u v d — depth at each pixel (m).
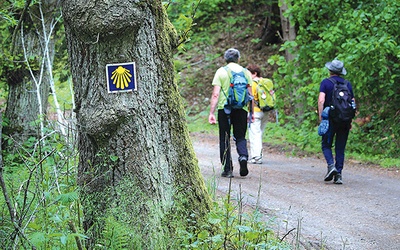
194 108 24.55
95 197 4.73
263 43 27.80
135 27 4.62
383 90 15.52
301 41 15.63
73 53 4.79
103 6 4.51
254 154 12.79
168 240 4.54
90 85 4.71
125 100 4.67
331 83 10.35
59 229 4.59
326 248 6.19
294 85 15.73
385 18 13.57
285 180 10.43
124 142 4.69
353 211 8.11
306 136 15.22
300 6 15.39
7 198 4.17
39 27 10.27
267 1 26.64
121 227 4.40
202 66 27.66
